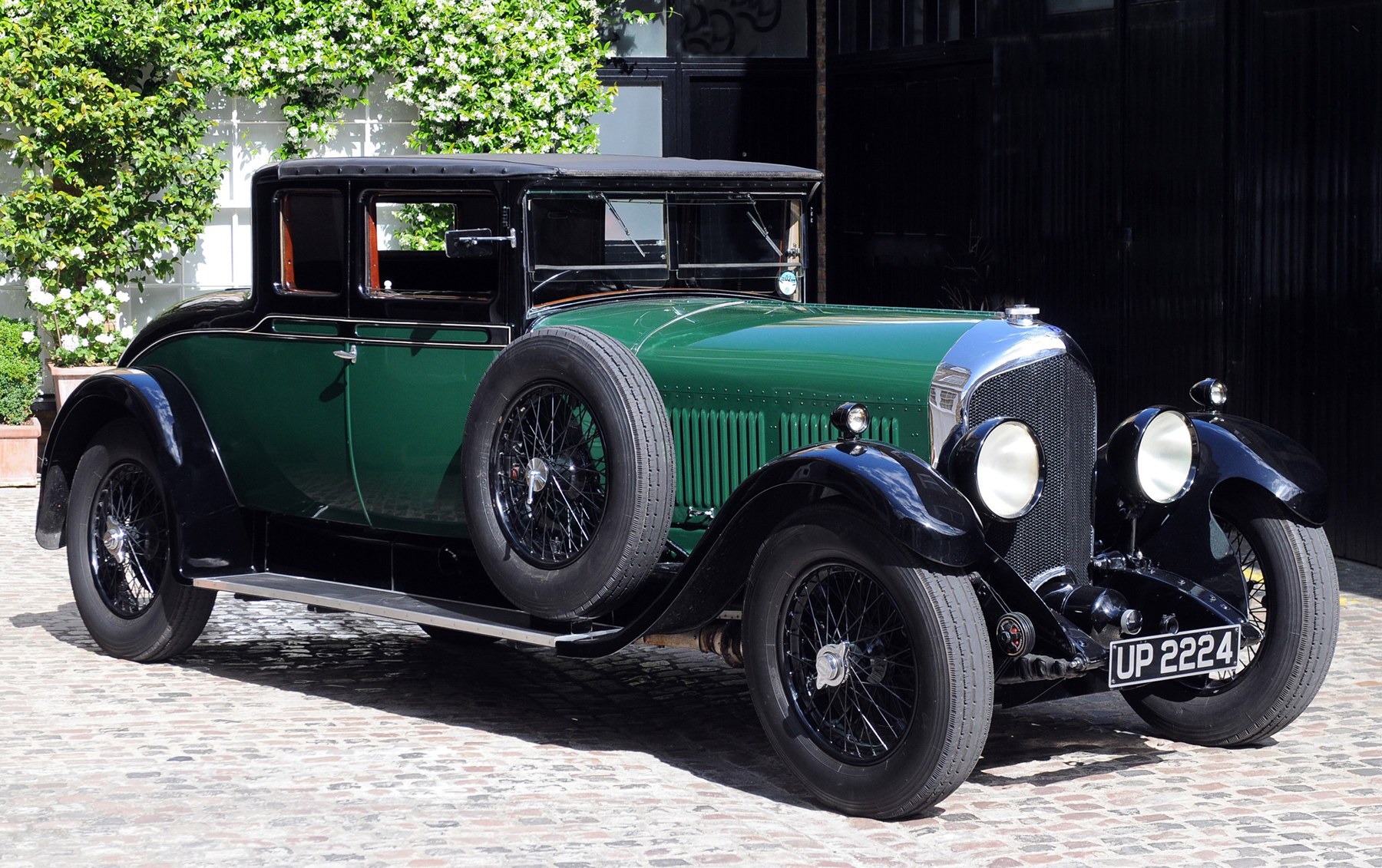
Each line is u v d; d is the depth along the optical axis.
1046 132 9.87
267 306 5.87
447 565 5.61
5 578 7.98
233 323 6.00
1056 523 4.85
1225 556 4.98
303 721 5.42
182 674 6.12
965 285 10.70
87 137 11.31
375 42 11.41
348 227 5.61
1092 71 9.44
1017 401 4.73
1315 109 7.96
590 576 4.88
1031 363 4.75
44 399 11.32
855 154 11.89
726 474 5.05
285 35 11.43
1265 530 4.99
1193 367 8.80
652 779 4.77
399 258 6.00
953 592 4.25
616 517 4.84
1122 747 5.14
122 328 11.88
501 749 5.09
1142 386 9.21
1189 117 8.73
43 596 7.58
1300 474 4.99
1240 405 8.52
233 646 6.65
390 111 11.82
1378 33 7.52
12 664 6.23
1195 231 8.73
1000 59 10.26
